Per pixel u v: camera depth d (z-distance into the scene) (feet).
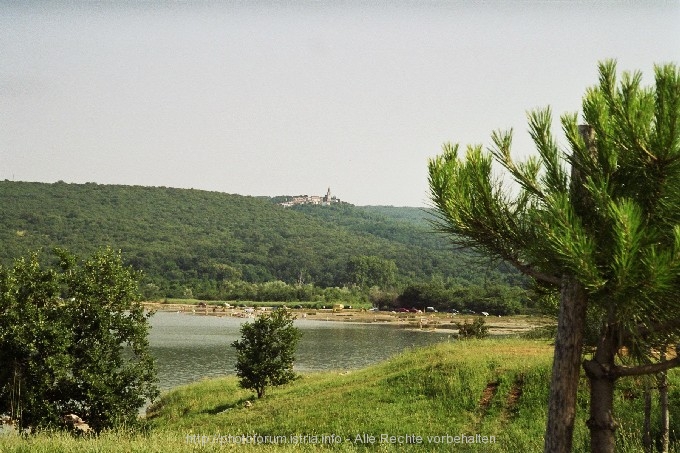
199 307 463.42
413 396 67.51
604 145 18.02
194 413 87.92
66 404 63.41
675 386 52.95
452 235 20.93
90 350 63.98
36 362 60.70
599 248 17.34
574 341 19.94
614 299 16.74
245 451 47.34
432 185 20.90
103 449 41.47
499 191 20.25
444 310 416.87
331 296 506.89
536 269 20.94
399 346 220.02
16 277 62.18
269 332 93.20
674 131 15.81
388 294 454.81
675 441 41.65
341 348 212.84
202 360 176.86
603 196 16.75
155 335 261.44
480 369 69.05
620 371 19.54
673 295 16.25
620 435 43.14
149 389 67.26
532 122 20.04
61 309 63.72
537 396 60.59
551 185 19.51
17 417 59.06
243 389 102.42
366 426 60.95
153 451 42.29
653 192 16.94
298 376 109.81
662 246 16.61
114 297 65.72
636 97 17.06
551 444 20.02
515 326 241.14
